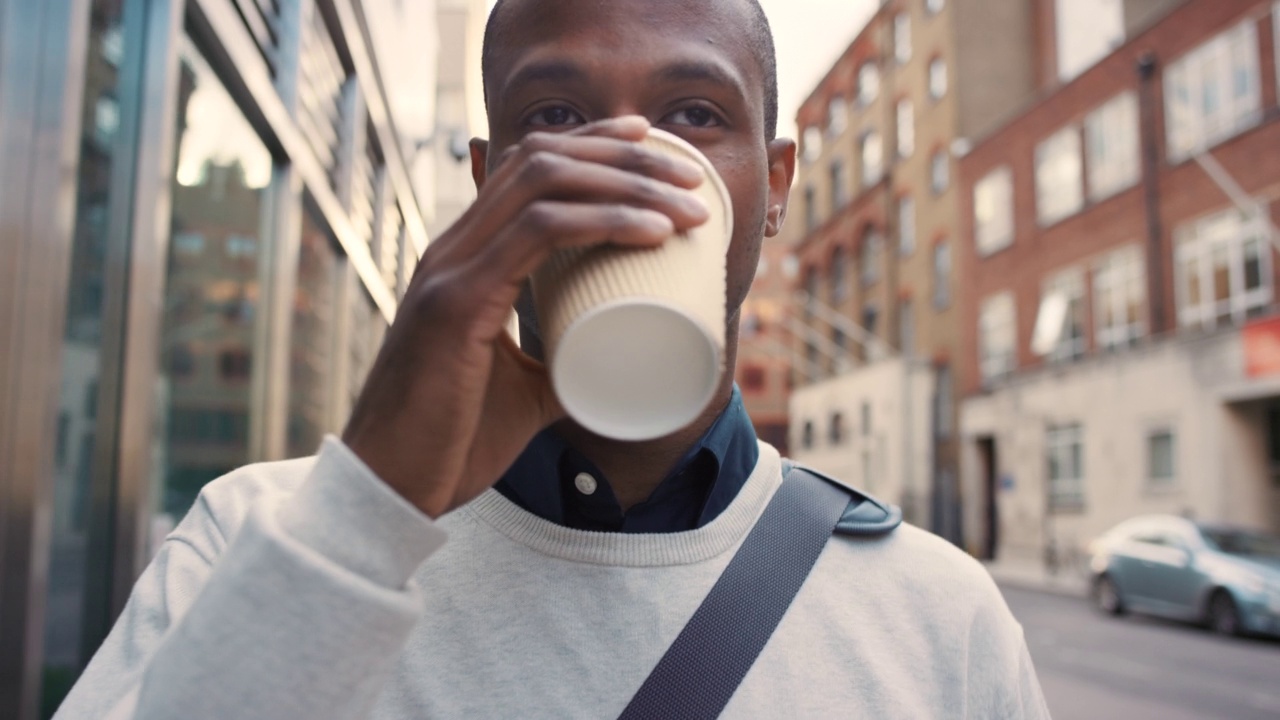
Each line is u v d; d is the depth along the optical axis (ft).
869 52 99.30
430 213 28.19
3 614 5.06
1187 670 26.63
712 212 2.31
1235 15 50.34
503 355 2.44
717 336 2.12
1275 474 49.83
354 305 16.66
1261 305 48.98
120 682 2.69
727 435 3.22
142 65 6.98
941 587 3.27
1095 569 40.98
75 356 6.12
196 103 8.29
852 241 102.17
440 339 2.13
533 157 2.10
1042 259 67.97
